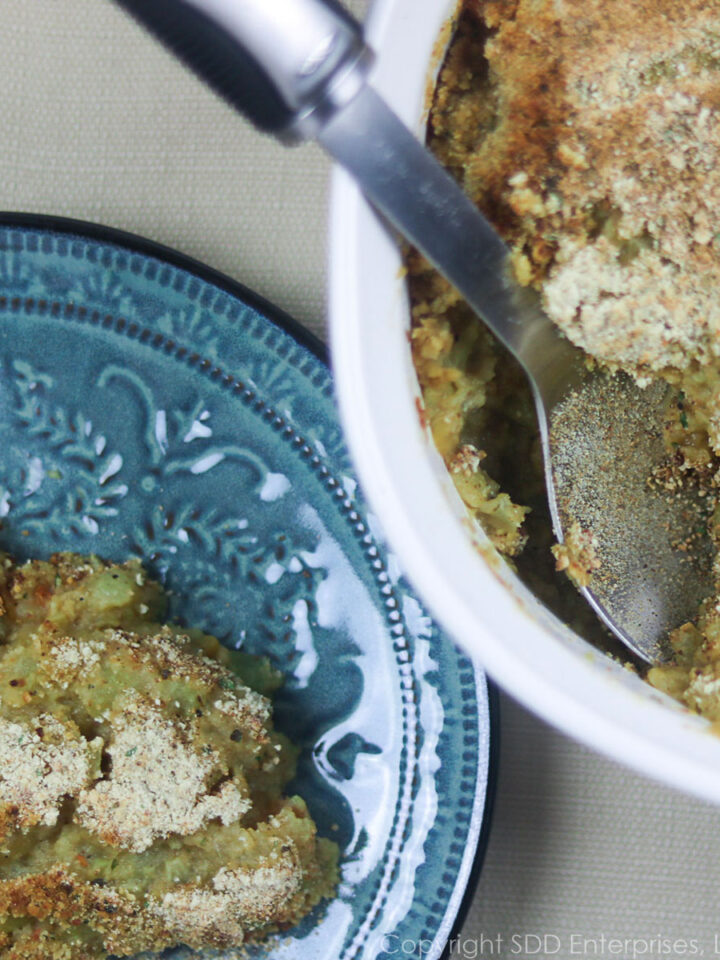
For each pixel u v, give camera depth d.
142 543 0.65
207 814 0.63
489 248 0.54
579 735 0.53
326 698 0.65
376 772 0.64
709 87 0.55
